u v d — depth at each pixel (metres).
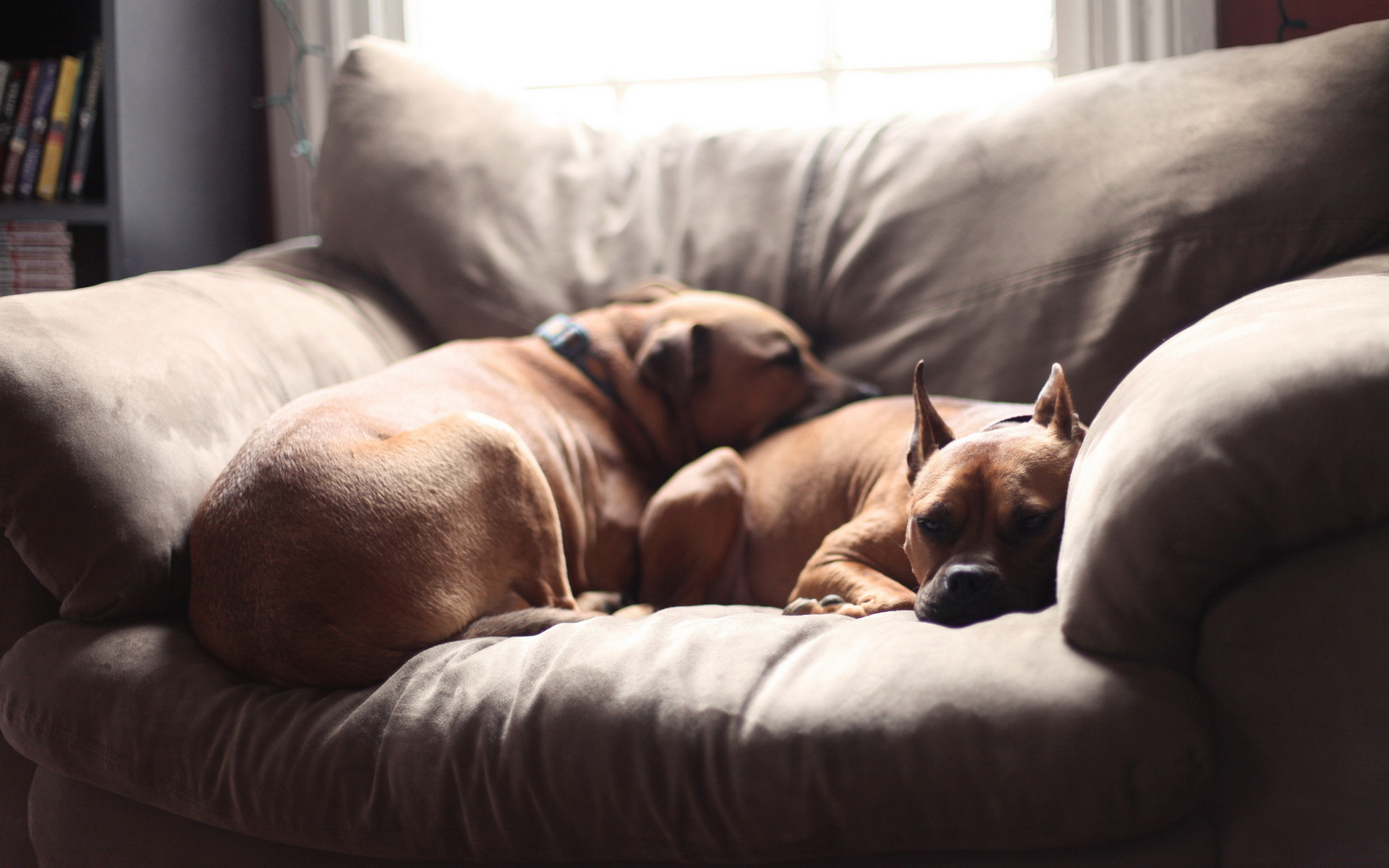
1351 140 1.40
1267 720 0.78
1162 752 0.78
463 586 1.18
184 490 1.21
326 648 1.09
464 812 0.93
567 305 1.84
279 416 1.29
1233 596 0.80
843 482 1.45
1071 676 0.82
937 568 1.07
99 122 2.30
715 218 1.88
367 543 1.12
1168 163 1.49
